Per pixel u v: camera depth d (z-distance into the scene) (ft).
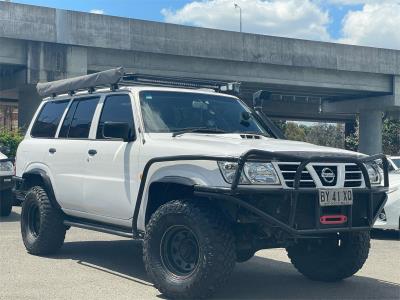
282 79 114.42
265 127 24.16
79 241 31.19
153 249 19.43
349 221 18.84
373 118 142.72
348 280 23.03
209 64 105.60
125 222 21.94
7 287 20.67
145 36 95.81
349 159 18.99
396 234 36.58
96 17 91.20
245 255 21.35
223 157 17.90
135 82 24.12
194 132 21.52
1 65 89.04
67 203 24.98
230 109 24.16
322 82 119.75
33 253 26.68
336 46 117.50
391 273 24.47
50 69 88.69
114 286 21.02
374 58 122.72
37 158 27.07
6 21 84.84
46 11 87.45
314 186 18.34
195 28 100.99
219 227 18.03
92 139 23.88
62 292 20.04
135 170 21.09
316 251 22.36
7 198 41.01
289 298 19.94
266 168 17.90
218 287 18.11
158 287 19.21
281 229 18.29
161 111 22.34
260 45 107.96
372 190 19.40
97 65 94.22
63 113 26.63
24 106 101.35
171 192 20.53
